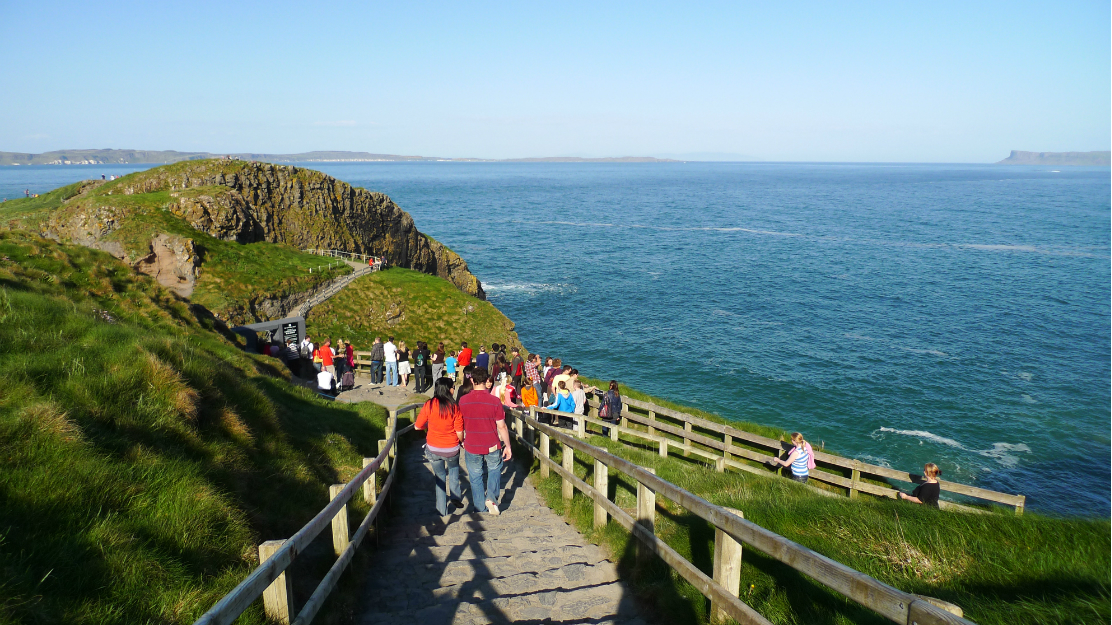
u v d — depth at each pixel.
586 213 125.81
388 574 6.01
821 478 13.39
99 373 6.47
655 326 42.62
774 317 44.81
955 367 33.22
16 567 3.38
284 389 14.07
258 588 3.30
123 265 16.56
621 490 8.46
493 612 4.92
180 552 4.36
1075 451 23.70
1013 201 159.62
